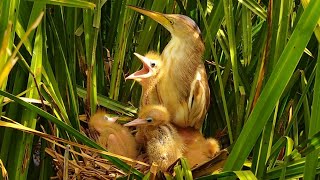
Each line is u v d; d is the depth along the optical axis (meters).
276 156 1.93
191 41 2.00
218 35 2.07
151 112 1.98
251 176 1.84
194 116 2.02
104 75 2.09
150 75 2.01
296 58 1.80
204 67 2.04
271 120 1.89
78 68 2.06
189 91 2.01
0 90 1.86
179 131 2.02
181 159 1.88
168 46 2.02
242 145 1.85
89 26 1.99
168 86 2.01
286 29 1.90
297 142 2.00
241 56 2.21
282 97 1.97
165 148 1.96
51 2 1.88
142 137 2.04
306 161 1.85
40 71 1.92
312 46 2.05
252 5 2.00
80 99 2.08
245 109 2.03
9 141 1.94
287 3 1.90
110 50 2.11
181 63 2.00
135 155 2.04
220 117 2.10
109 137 2.02
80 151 2.00
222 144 2.08
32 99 1.91
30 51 1.91
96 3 1.99
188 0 2.09
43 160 1.99
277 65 1.81
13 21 1.86
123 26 2.03
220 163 1.90
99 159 1.96
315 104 1.83
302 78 1.97
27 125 1.93
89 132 2.06
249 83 2.03
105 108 2.11
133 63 2.08
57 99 1.94
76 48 2.04
